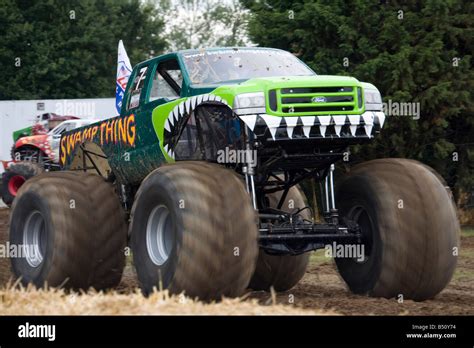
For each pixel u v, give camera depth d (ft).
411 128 62.18
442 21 62.80
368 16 63.57
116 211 33.22
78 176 33.53
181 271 26.40
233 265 26.50
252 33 67.51
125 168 34.65
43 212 32.48
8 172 81.35
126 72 62.64
